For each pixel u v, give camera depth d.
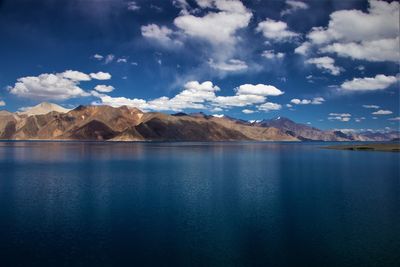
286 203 38.53
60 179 58.00
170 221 31.17
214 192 45.47
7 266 21.78
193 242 25.92
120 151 162.38
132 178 59.66
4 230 28.59
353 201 39.53
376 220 31.33
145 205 37.44
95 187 49.53
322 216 32.66
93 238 26.70
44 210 35.09
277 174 66.31
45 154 135.00
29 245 25.19
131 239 26.50
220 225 30.02
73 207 36.47
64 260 22.66
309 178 59.59
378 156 123.69
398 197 41.50
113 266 21.80
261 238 26.66
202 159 110.56
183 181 56.16
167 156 125.62
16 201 39.50
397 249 24.39
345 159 108.50
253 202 38.97
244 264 22.11
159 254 23.64
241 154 143.88
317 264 22.11
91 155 129.00
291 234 27.62
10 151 159.00
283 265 22.03
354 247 24.78
